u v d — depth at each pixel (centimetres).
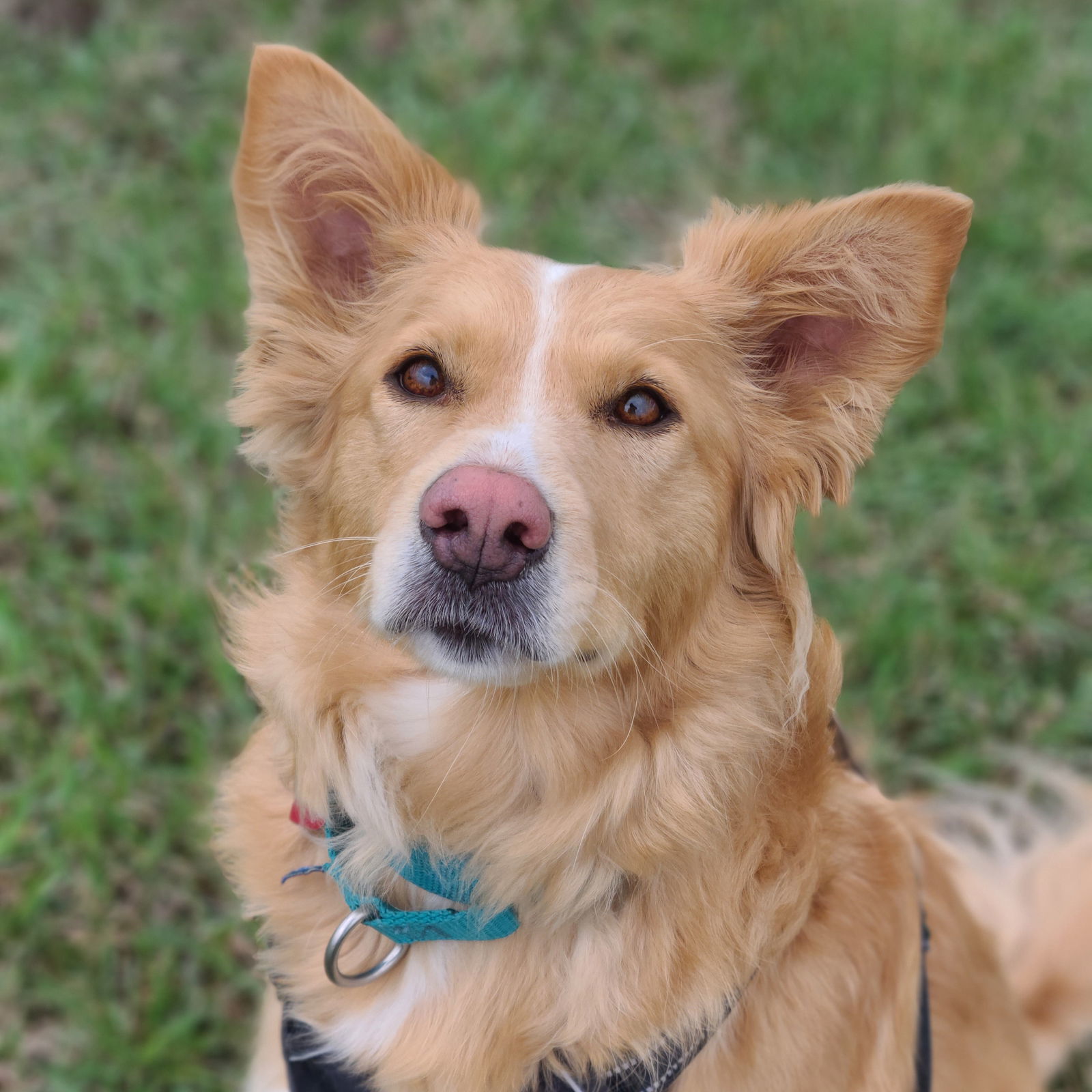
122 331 100
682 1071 57
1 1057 73
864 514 96
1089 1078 79
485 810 59
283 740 61
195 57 128
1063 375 109
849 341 61
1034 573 92
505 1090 58
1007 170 128
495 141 121
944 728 88
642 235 119
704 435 60
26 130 117
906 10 151
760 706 60
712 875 58
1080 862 77
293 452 64
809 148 132
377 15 137
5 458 89
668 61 140
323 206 63
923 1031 63
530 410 57
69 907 76
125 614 84
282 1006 61
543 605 55
